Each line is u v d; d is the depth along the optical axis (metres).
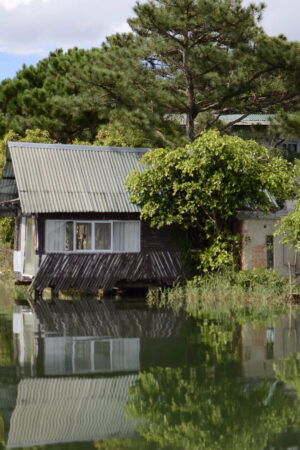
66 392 15.16
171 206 34.66
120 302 31.64
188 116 51.47
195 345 20.20
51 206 34.09
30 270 36.75
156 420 13.30
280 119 48.59
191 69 48.03
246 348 19.69
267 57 46.31
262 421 13.15
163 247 36.47
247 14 45.81
